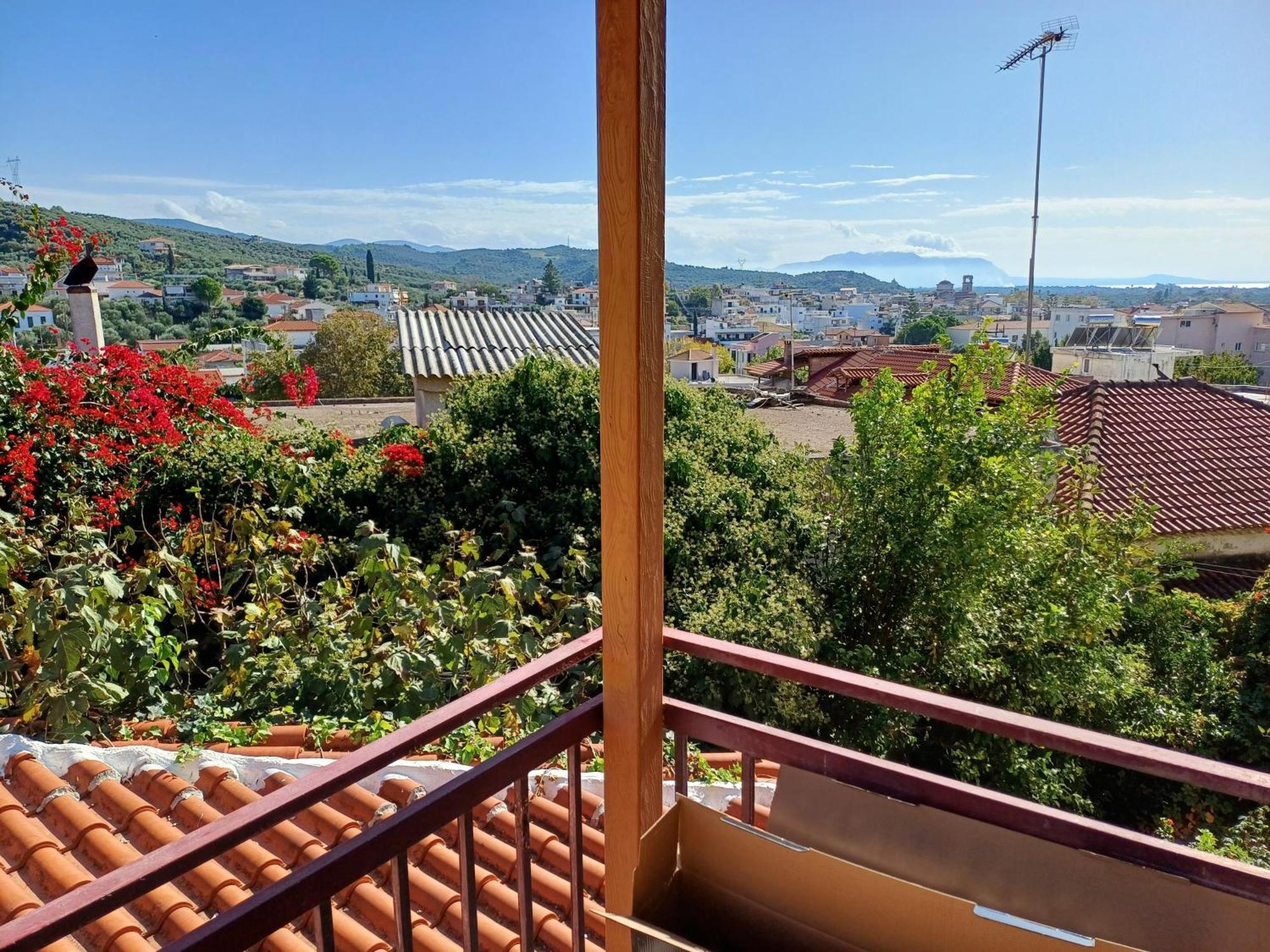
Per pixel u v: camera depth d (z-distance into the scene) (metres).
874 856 1.39
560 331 13.34
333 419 13.30
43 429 6.17
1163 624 8.33
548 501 6.71
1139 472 11.49
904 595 7.04
